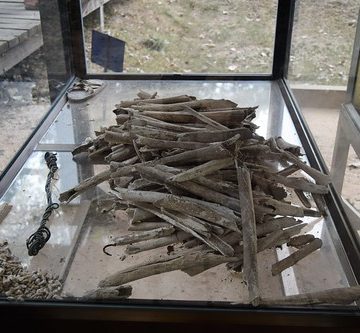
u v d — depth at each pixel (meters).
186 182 1.18
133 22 2.10
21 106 1.66
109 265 1.08
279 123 1.72
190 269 1.03
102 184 1.35
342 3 1.42
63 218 1.23
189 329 0.94
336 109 1.40
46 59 1.83
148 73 2.11
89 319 0.95
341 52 1.41
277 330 0.94
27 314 0.96
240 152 1.30
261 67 2.13
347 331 0.93
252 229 1.06
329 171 1.36
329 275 1.05
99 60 2.05
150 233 1.12
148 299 0.97
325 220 1.22
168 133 1.38
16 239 1.17
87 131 1.68
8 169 1.43
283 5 2.00
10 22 1.71
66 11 1.98
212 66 2.15
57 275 1.05
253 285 0.96
